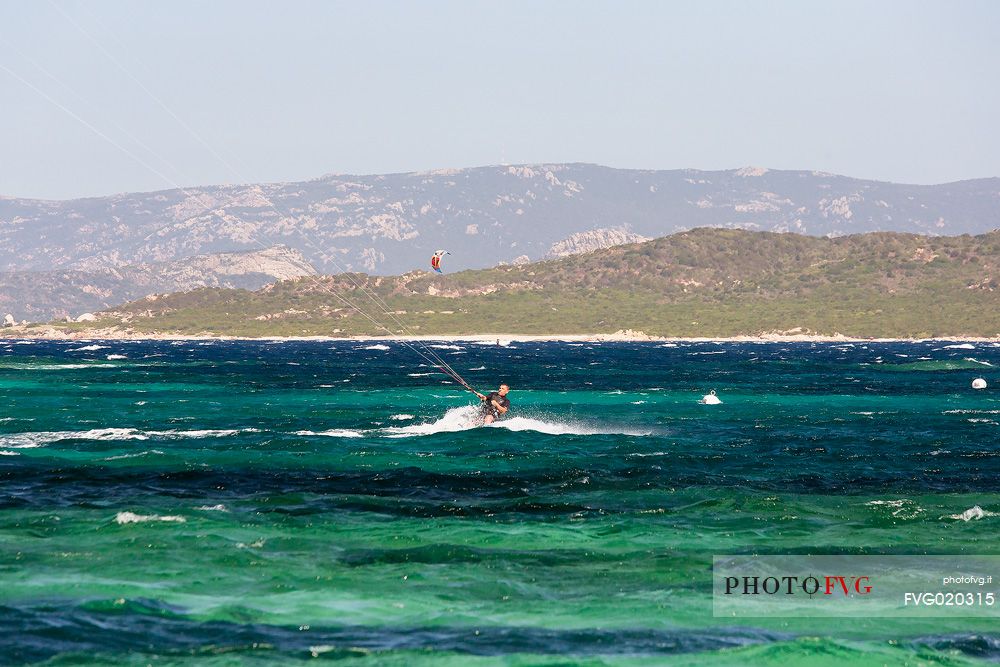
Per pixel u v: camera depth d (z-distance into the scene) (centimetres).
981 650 5684
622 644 5628
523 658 5388
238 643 5497
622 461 11538
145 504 8850
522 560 7244
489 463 11269
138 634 5581
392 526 8169
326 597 6334
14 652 5281
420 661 5319
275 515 8456
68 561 6956
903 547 7769
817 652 5553
